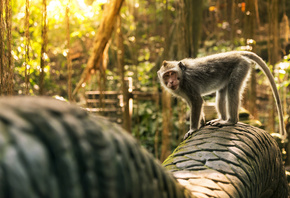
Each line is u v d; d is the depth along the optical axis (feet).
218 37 42.04
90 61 28.53
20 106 2.42
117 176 2.76
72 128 2.57
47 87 46.11
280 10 37.42
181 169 7.44
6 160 2.11
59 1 25.13
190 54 32.60
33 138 2.29
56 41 42.93
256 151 8.60
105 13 27.12
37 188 2.21
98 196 2.56
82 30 37.76
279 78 29.66
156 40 47.57
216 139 8.60
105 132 2.87
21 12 28.66
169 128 31.37
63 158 2.42
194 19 32.68
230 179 6.95
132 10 46.75
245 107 29.78
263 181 8.56
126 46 44.93
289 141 27.81
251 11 29.84
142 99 39.60
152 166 3.48
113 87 45.70
